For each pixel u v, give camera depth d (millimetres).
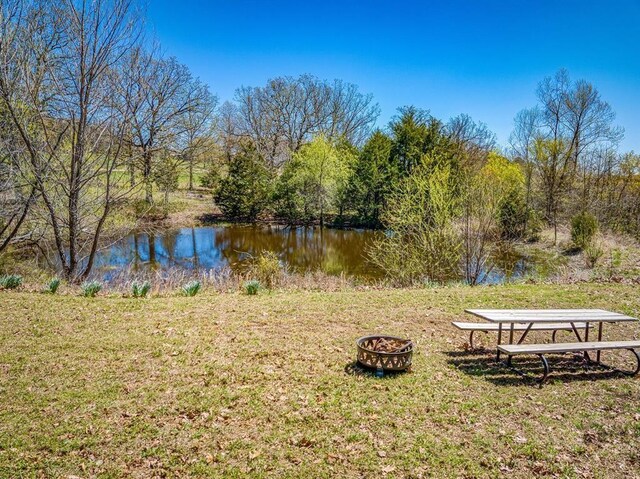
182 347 6047
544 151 29609
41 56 11984
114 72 12484
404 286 12906
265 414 4297
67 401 4512
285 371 5277
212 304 8508
